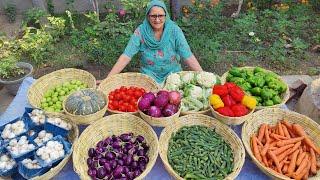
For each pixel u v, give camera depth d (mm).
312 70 4574
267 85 2721
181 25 5215
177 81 2729
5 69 4191
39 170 2027
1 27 5789
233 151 2275
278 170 2191
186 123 2461
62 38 5371
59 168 2086
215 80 2693
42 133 2256
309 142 2340
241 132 2402
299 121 2482
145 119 2377
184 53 3279
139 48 3314
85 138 2297
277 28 5188
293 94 3926
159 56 3314
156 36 3232
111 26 5082
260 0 5898
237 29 5340
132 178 2076
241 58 4781
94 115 2340
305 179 2174
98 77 4605
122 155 2213
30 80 3092
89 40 5078
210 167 2145
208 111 2545
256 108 2578
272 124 2549
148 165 2096
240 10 5891
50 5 5859
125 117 2441
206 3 5605
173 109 2340
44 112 2402
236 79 2762
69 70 2971
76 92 2496
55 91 2838
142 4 5086
